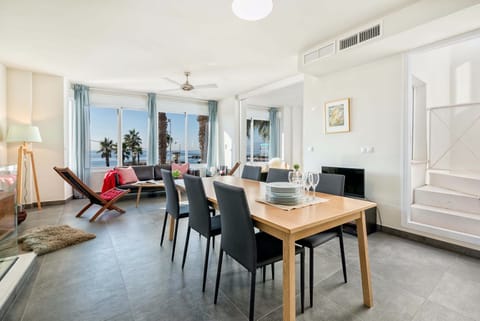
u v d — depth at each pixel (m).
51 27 2.77
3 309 1.60
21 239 2.80
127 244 2.82
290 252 1.35
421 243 2.85
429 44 2.71
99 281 2.03
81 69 4.29
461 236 2.56
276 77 4.91
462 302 1.75
